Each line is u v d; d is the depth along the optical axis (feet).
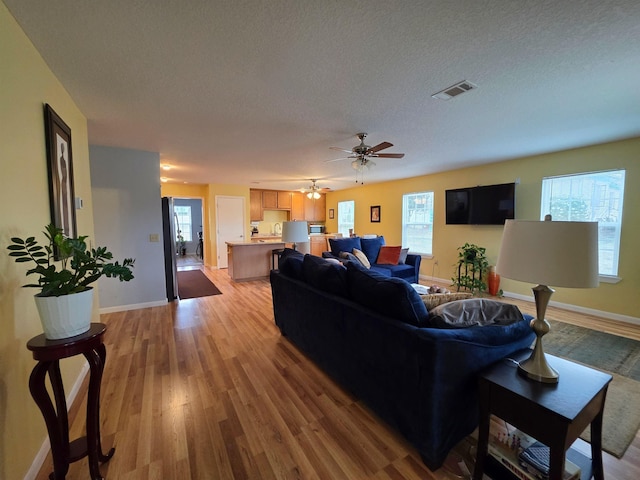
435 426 4.51
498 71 6.12
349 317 6.35
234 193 24.80
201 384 7.15
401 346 4.96
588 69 6.02
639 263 11.10
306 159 14.30
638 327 10.84
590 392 3.84
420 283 18.47
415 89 6.93
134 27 4.68
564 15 4.42
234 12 4.37
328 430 5.58
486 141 11.39
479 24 4.65
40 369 3.79
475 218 16.22
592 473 4.31
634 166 11.05
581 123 9.33
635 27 4.69
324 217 30.19
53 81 6.16
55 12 4.30
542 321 4.26
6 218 4.16
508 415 3.98
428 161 15.14
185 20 4.53
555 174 13.20
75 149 7.77
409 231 21.01
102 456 4.74
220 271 23.44
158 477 4.53
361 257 16.02
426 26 4.70
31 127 5.06
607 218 11.86
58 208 6.18
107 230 12.60
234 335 10.27
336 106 7.91
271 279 10.78
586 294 12.49
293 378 7.43
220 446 5.16
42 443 4.87
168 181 22.47
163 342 9.67
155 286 13.80
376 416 5.98
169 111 8.22
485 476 4.42
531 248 3.84
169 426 5.66
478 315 5.34
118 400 6.49
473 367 4.75
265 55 5.53
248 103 7.67
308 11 4.36
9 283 4.17
